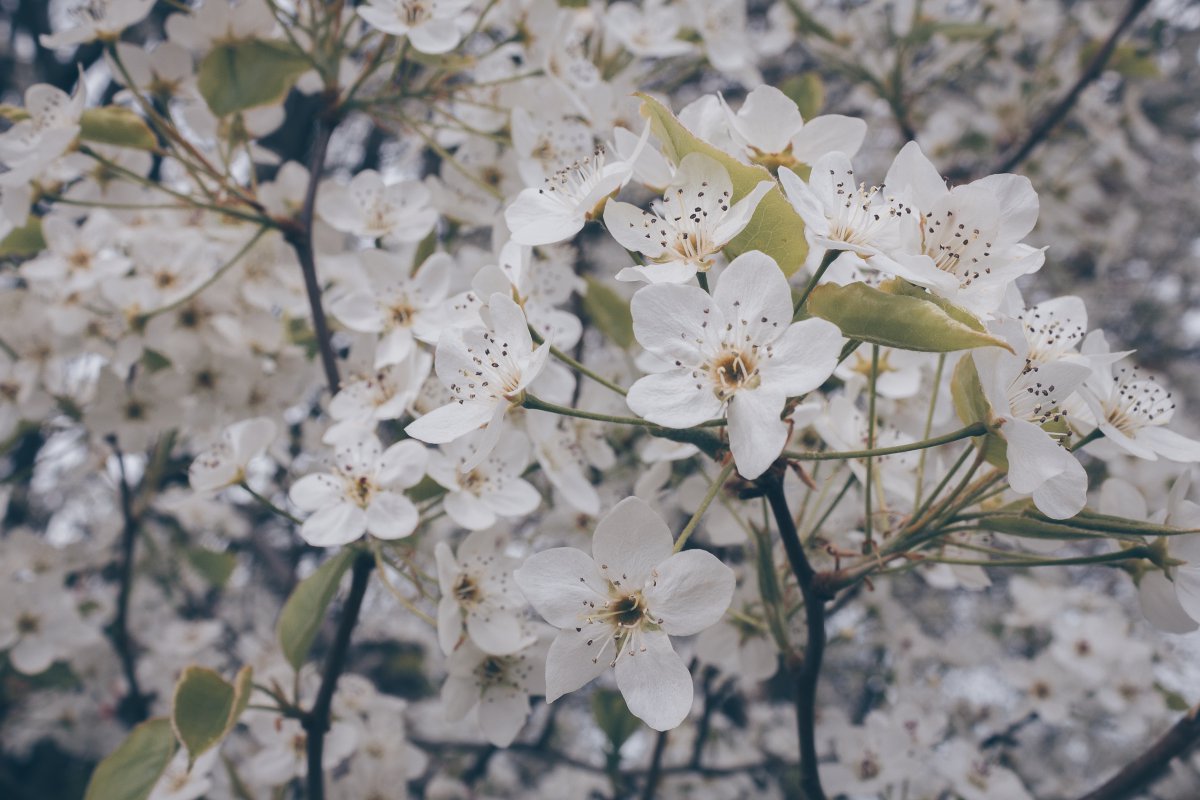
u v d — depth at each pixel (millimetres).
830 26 462
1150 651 338
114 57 280
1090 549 506
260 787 322
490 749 429
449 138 311
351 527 222
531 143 273
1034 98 489
